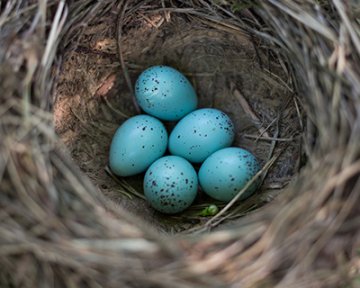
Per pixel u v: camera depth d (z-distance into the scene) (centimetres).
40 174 19
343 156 19
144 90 26
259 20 24
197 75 28
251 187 25
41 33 21
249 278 18
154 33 27
